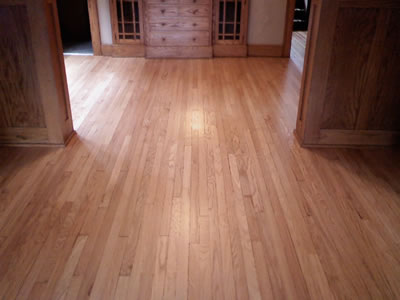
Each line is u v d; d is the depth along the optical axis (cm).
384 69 265
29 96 271
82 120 328
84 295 165
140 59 505
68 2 607
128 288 169
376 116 281
